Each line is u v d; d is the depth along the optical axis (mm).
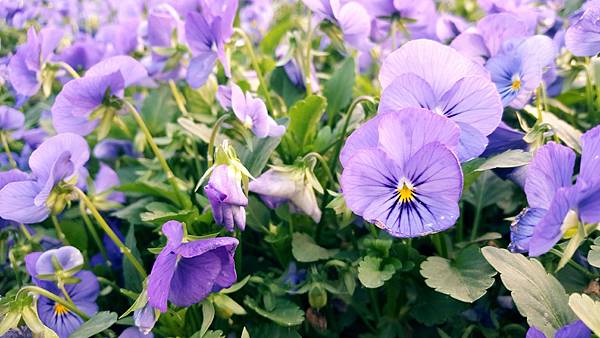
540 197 253
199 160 402
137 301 281
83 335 292
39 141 429
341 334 364
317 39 525
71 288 339
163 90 456
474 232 363
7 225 376
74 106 338
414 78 284
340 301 349
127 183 390
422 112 267
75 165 323
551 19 431
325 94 425
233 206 295
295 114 369
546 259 312
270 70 470
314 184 323
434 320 328
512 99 325
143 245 390
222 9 349
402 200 277
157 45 420
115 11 646
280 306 323
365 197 278
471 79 283
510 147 314
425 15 410
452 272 305
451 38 412
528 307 267
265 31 630
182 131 397
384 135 271
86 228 404
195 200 377
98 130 347
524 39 333
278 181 320
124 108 347
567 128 344
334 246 363
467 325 333
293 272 343
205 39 361
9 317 287
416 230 273
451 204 271
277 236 350
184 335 322
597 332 234
